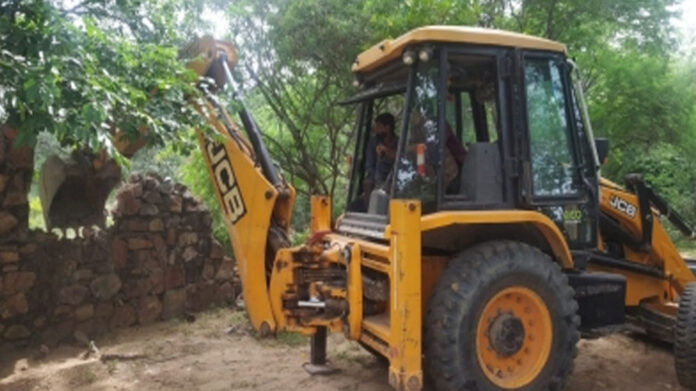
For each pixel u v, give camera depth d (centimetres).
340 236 486
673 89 1134
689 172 1385
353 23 771
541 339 416
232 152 494
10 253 554
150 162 1410
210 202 988
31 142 298
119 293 626
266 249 494
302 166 913
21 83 287
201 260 695
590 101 1143
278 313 468
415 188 412
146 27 438
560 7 962
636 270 526
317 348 517
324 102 870
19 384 478
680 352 463
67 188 592
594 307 462
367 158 506
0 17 300
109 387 479
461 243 440
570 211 442
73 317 588
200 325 646
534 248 421
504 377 410
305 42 779
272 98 895
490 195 419
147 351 559
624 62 1101
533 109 432
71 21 360
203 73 509
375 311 437
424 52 396
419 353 382
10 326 553
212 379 493
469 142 450
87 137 299
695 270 602
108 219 674
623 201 523
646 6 945
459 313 389
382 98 490
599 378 503
